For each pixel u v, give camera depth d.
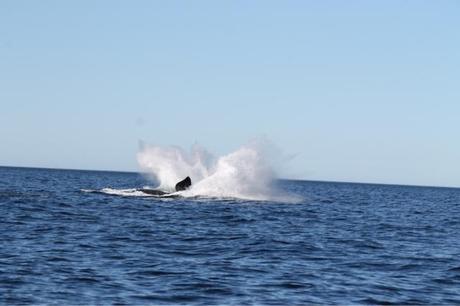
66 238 58.09
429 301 37.78
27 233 60.34
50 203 95.38
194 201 110.00
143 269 43.94
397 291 40.09
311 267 47.28
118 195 118.94
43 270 41.88
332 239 65.62
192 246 56.59
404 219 101.31
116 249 52.81
